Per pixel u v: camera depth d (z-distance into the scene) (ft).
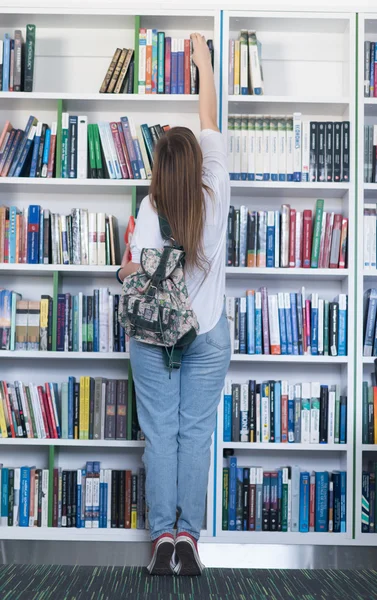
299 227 10.83
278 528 10.47
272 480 10.52
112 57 11.62
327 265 10.77
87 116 11.53
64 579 8.16
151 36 10.89
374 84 10.91
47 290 11.48
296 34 11.62
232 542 10.37
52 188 11.09
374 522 10.46
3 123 11.58
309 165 10.79
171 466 8.61
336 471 10.74
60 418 10.73
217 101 10.78
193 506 8.64
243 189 10.95
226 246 10.74
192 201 8.45
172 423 8.71
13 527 10.43
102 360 11.46
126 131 10.81
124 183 10.68
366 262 10.77
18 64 10.84
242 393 10.63
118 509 10.51
